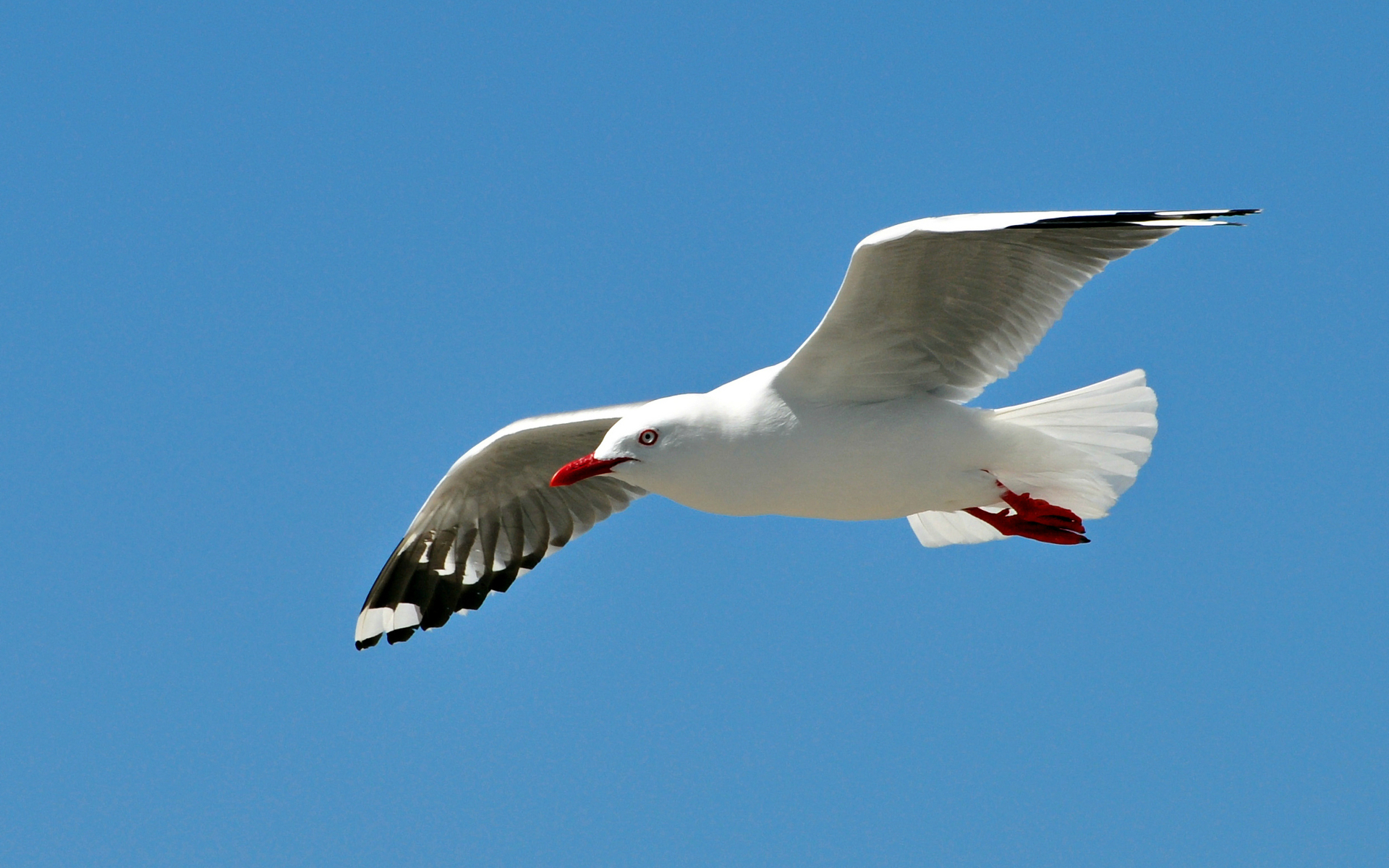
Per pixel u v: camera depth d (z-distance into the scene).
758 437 12.18
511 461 14.68
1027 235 11.43
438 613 15.55
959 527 13.95
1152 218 10.55
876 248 10.97
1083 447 12.52
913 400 12.31
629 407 13.90
